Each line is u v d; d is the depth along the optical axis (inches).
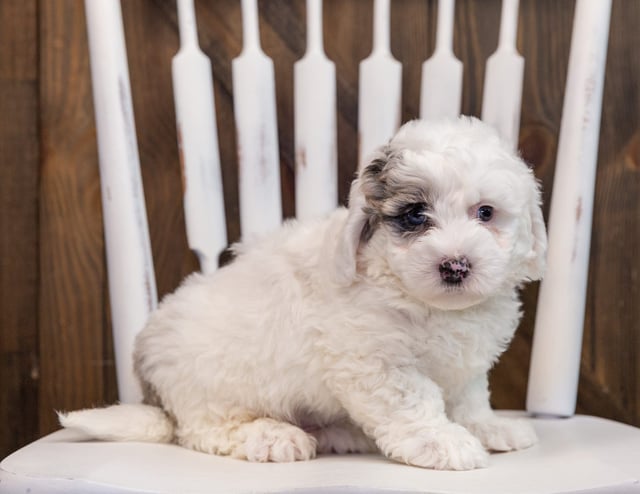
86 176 49.5
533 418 42.8
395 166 36.9
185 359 39.0
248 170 45.1
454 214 36.3
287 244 39.7
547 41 49.0
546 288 43.0
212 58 48.8
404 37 49.0
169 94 49.1
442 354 37.6
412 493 31.4
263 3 49.0
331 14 49.0
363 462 36.1
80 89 49.3
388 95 45.3
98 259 49.7
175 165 49.3
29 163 49.4
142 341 40.5
